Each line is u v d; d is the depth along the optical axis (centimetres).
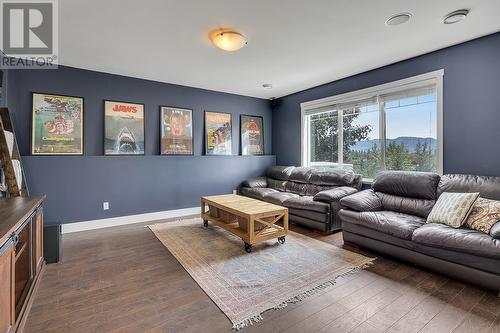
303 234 359
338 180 411
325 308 189
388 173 347
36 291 209
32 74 356
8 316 145
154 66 383
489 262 201
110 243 323
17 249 185
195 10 235
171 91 473
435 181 304
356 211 310
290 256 281
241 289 214
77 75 387
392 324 171
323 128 493
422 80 341
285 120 571
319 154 504
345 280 230
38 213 233
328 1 223
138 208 431
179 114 481
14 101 345
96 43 302
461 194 261
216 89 516
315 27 268
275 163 598
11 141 306
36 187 352
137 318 177
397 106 375
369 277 236
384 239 274
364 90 411
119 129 421
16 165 305
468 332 162
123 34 280
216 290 213
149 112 450
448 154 320
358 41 301
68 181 373
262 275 238
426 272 245
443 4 227
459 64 308
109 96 413
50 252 263
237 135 556
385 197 337
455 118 313
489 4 226
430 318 177
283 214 313
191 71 406
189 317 179
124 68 391
